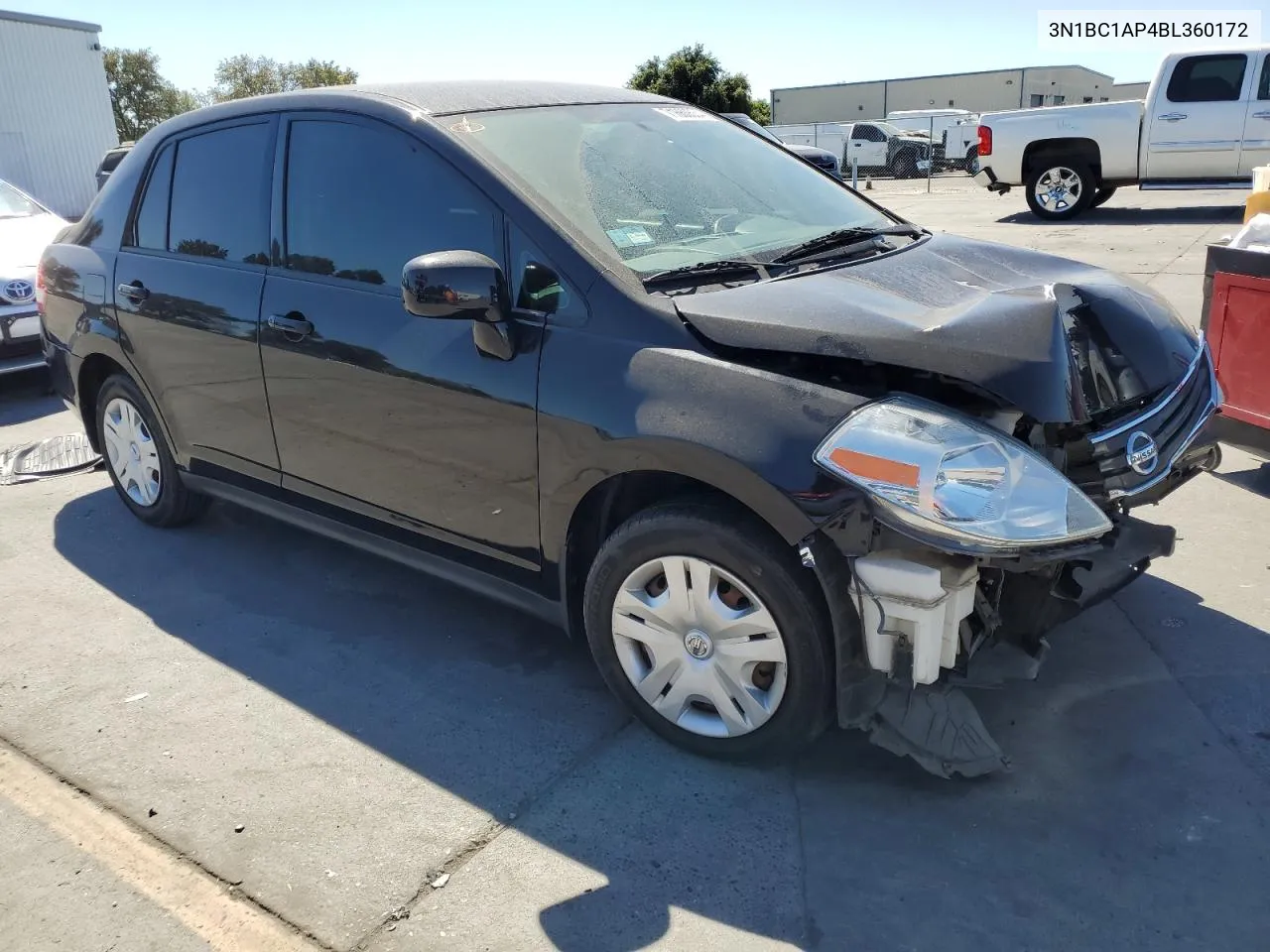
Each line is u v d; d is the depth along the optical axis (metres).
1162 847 2.47
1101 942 2.21
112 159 12.00
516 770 2.88
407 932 2.30
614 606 2.87
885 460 2.35
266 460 3.82
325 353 3.37
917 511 2.32
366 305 3.27
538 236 2.90
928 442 2.36
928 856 2.48
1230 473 4.80
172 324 3.98
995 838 2.53
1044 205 14.66
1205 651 3.30
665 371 2.63
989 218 15.48
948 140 34.19
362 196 3.34
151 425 4.40
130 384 4.44
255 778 2.87
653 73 43.81
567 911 2.35
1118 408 2.80
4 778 2.90
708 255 3.06
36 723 3.18
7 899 2.45
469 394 2.98
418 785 2.82
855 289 2.86
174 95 54.09
